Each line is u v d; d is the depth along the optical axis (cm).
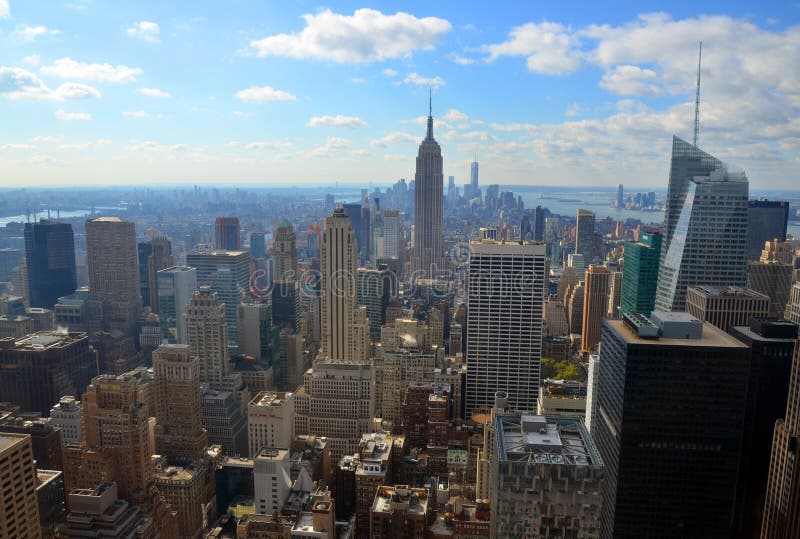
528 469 16425
